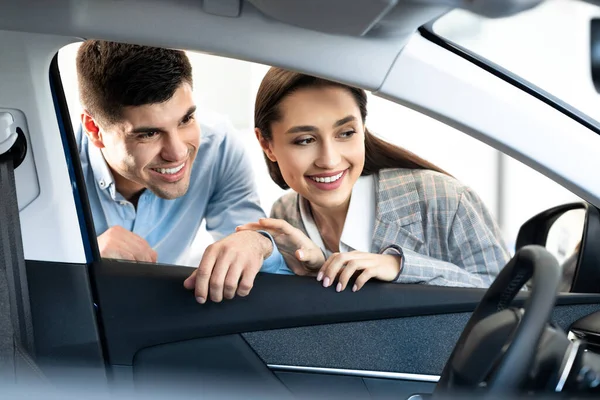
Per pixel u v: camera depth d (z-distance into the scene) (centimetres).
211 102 390
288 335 172
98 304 169
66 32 141
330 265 173
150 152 221
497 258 211
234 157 273
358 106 204
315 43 140
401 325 173
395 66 143
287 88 201
